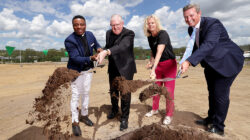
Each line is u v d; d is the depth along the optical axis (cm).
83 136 285
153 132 230
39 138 271
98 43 327
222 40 251
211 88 296
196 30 261
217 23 247
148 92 233
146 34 313
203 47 231
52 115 234
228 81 257
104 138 278
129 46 288
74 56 274
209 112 314
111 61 312
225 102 265
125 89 231
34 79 1050
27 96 568
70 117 344
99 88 703
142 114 381
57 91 246
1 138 276
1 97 567
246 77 981
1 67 1966
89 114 391
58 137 256
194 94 563
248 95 537
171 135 225
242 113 379
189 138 227
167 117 322
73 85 282
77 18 267
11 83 912
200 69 1662
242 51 262
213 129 277
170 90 311
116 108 361
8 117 370
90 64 296
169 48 297
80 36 284
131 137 237
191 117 359
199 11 249
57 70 224
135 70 318
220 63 249
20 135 283
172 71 308
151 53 338
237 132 291
